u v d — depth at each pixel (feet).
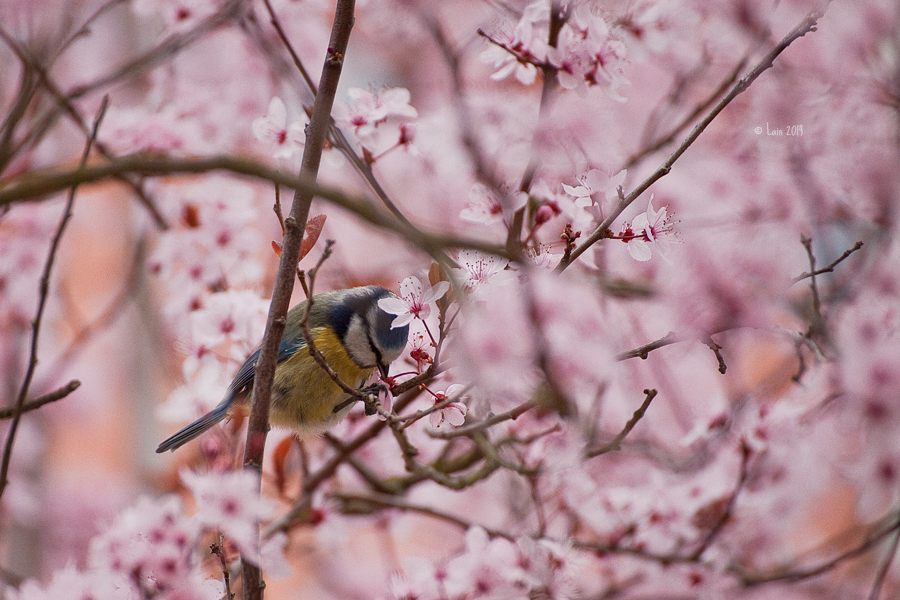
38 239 37.47
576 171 24.63
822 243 32.30
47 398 23.03
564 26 23.57
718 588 29.91
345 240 47.19
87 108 42.16
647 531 30.17
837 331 26.50
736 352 35.76
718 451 30.63
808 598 37.19
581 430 27.53
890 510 31.55
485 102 30.86
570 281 18.66
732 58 33.58
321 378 29.50
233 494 20.53
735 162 35.45
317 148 20.25
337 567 48.39
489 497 40.34
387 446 34.91
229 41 36.81
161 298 43.68
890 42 32.42
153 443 47.26
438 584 24.41
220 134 36.78
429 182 35.35
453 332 21.30
